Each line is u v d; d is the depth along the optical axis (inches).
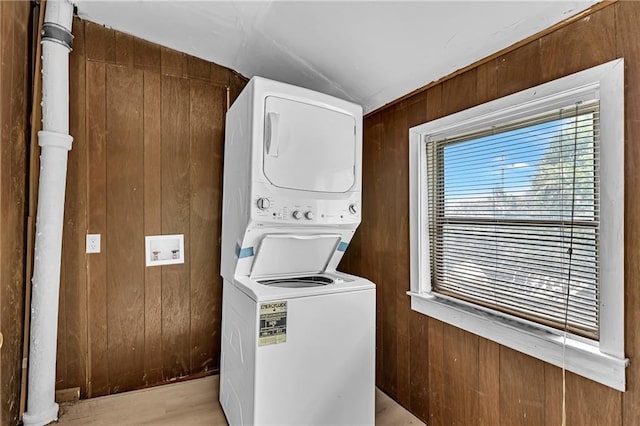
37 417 71.1
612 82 46.3
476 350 65.8
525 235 59.3
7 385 64.0
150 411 79.4
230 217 81.6
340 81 89.0
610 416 46.9
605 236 47.1
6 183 61.5
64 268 81.4
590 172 50.6
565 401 52.1
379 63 76.4
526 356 57.5
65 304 81.6
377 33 67.9
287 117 69.9
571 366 50.7
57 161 72.8
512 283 61.6
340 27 70.1
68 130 77.3
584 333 51.3
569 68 51.4
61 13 73.4
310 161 72.6
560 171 54.2
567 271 53.5
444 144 75.4
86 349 83.7
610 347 46.6
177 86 93.6
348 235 81.5
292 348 63.2
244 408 64.4
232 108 84.0
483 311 65.4
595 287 50.2
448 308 70.6
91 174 83.9
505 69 60.6
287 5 68.6
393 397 86.1
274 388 61.5
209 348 97.9
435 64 69.7
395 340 85.7
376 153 92.8
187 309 95.0
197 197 96.1
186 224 94.7
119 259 86.9
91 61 83.7
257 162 66.7
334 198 75.5
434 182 77.7
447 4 55.5
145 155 89.7
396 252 85.6
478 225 67.7
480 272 67.6
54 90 72.5
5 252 61.8
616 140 46.0
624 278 45.4
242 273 76.2
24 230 70.5
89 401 82.4
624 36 45.4
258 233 70.5
